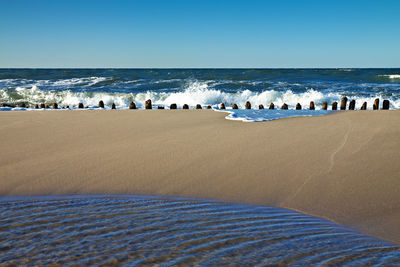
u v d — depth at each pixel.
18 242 2.27
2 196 3.36
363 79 43.06
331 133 5.36
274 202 3.14
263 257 2.06
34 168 4.19
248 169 3.98
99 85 33.84
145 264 1.96
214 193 3.40
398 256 2.09
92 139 5.64
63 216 2.79
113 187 3.58
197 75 51.50
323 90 27.89
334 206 2.99
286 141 5.03
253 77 45.62
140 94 22.91
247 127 6.17
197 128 6.28
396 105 17.80
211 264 1.97
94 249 2.16
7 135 6.05
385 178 3.49
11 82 36.06
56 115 8.54
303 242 2.30
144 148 4.97
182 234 2.42
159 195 3.38
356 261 2.02
